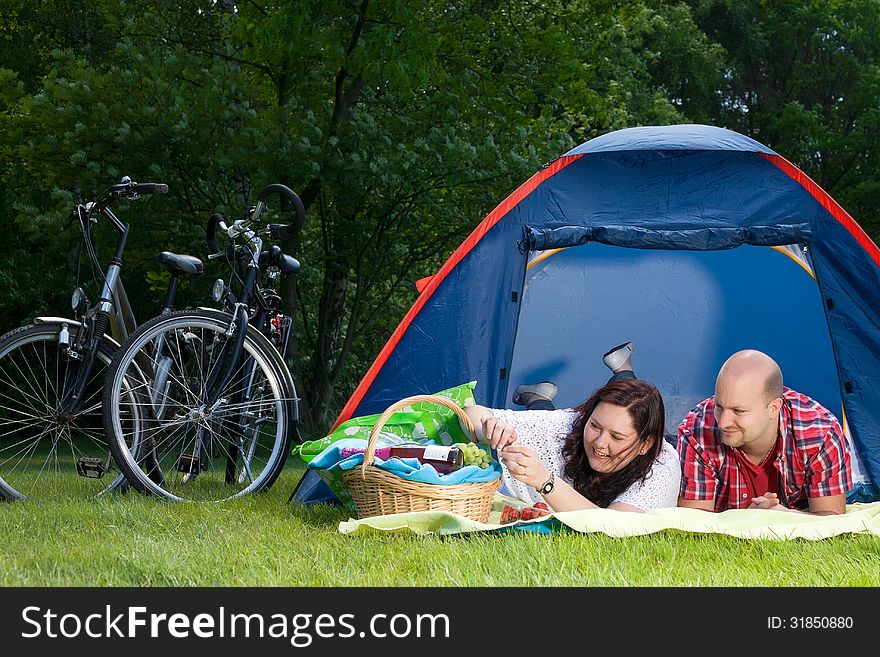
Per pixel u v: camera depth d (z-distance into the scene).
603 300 4.83
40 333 4.00
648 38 20.97
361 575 2.47
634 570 2.51
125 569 2.49
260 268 4.66
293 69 10.41
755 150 4.38
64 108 9.01
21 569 2.46
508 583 2.39
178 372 4.26
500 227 4.38
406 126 10.00
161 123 9.04
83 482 4.64
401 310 14.66
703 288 4.84
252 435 4.29
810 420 3.31
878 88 18.98
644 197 4.41
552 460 3.39
